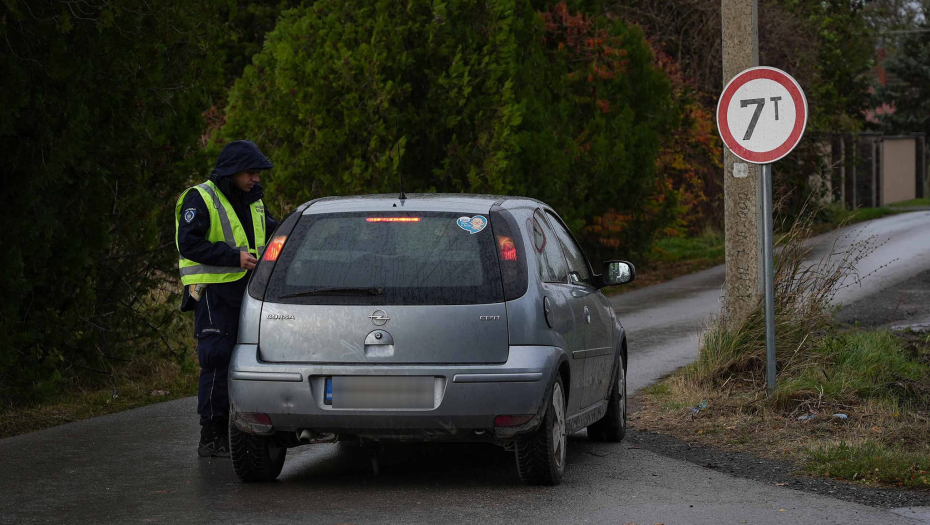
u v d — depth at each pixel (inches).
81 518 411.2
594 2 1491.1
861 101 2751.0
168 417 645.9
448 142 1263.5
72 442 569.6
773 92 609.6
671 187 1804.9
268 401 440.8
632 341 943.7
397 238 451.5
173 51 772.0
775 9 2118.6
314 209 465.7
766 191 618.2
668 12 2012.8
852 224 2337.6
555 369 446.0
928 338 820.6
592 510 419.2
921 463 484.1
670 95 1716.3
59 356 703.7
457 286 440.5
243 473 467.2
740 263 694.5
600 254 1498.5
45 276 706.8
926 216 2610.7
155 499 441.7
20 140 653.9
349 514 414.0
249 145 522.3
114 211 746.8
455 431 436.5
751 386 658.2
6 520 409.1
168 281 802.2
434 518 406.6
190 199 512.4
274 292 450.3
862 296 1176.8
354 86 1186.6
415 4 1229.1
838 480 471.2
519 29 1326.3
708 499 437.1
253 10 1898.4
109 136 718.5
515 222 463.5
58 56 646.5
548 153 1300.4
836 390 625.3
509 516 410.0
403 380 432.8
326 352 438.9
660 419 616.7
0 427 613.3
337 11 1234.6
